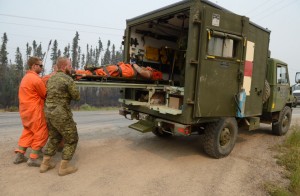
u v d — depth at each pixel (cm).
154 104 520
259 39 534
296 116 1243
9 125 707
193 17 413
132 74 501
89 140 566
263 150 559
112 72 470
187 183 366
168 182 366
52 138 378
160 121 471
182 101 451
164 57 674
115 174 384
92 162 429
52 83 365
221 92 457
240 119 550
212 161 467
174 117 446
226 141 493
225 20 444
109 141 565
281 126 711
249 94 525
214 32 428
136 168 413
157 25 610
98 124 770
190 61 414
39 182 343
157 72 561
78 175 373
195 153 510
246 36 482
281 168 445
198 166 437
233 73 473
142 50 626
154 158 467
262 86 568
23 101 379
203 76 426
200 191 344
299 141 594
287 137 655
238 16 464
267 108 653
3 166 390
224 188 356
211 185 364
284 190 347
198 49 419
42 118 392
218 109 457
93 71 457
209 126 473
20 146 400
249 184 373
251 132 757
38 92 386
